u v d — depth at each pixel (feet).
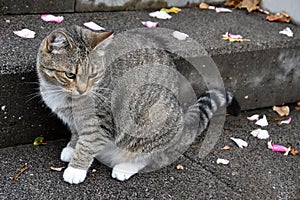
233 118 7.04
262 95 7.22
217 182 6.27
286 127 7.01
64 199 5.95
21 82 6.24
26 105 6.31
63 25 6.84
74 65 5.90
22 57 6.28
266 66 7.10
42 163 6.23
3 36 6.52
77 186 6.07
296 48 7.17
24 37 6.54
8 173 6.10
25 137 6.39
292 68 7.25
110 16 7.18
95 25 6.85
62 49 5.90
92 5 7.23
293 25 7.54
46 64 5.95
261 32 7.23
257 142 6.75
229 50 6.86
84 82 5.95
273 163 6.53
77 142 6.18
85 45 5.96
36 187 6.01
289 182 6.35
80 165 6.09
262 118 7.08
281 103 7.36
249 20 7.50
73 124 6.22
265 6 7.80
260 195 6.20
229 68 6.95
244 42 6.95
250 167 6.46
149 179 6.22
